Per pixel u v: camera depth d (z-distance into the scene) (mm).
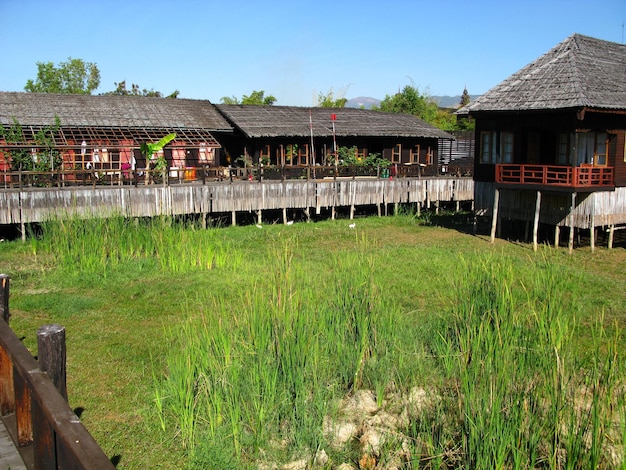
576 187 17984
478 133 22250
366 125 31234
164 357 9656
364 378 8430
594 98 17859
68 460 3523
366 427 7352
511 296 9109
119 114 26594
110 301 12914
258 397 7199
